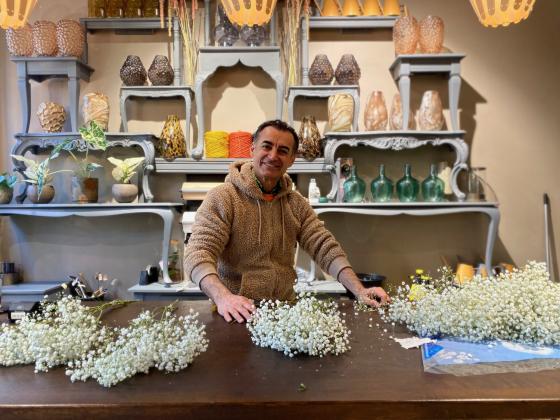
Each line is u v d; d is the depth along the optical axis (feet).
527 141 9.96
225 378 3.28
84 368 3.28
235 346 3.99
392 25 9.47
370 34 9.84
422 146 9.84
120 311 5.23
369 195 9.80
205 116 9.82
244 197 6.01
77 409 2.86
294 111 9.77
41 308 4.80
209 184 9.27
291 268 6.36
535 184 9.95
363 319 4.91
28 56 9.16
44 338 3.53
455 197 9.67
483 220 9.89
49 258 9.87
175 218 9.71
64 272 9.86
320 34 9.84
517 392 2.98
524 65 9.96
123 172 9.07
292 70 9.48
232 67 9.84
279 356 3.74
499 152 9.95
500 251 9.93
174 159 9.10
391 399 2.91
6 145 9.87
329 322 4.04
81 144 8.98
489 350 3.76
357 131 9.34
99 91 9.77
